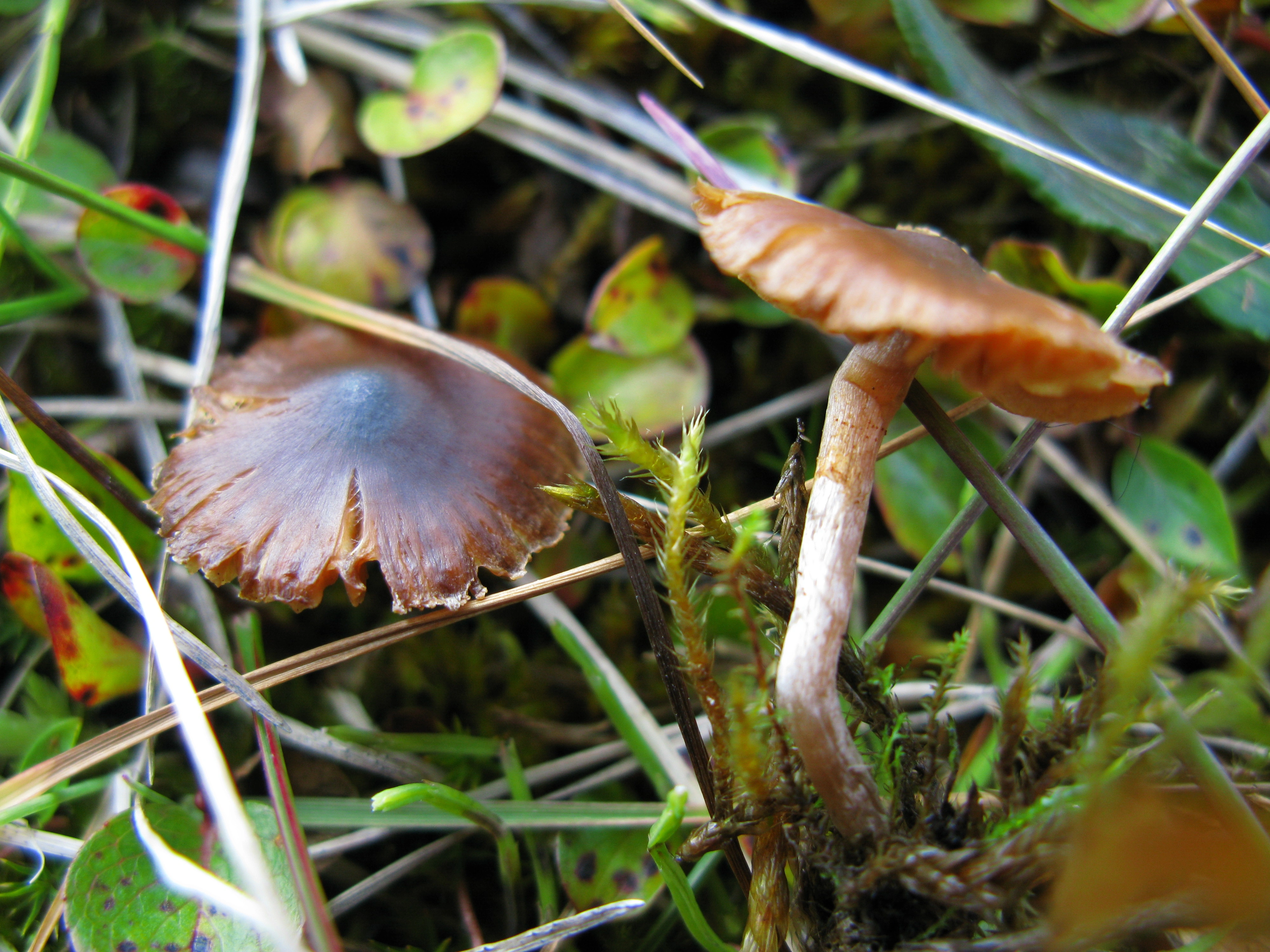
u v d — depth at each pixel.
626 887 0.07
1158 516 0.08
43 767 0.07
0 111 0.09
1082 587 0.06
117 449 0.09
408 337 0.09
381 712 0.08
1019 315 0.05
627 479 0.09
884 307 0.05
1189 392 0.09
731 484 0.09
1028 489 0.09
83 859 0.07
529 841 0.07
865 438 0.06
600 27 0.10
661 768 0.08
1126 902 0.05
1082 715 0.06
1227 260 0.08
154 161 0.10
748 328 0.10
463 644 0.09
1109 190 0.09
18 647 0.08
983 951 0.06
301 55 0.10
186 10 0.10
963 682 0.08
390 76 0.10
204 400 0.08
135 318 0.09
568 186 0.10
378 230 0.09
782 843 0.06
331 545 0.07
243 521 0.07
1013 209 0.10
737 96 0.10
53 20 0.09
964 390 0.09
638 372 0.09
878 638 0.07
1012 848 0.06
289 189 0.10
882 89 0.08
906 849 0.06
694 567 0.07
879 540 0.09
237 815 0.06
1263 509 0.09
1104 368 0.06
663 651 0.07
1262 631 0.07
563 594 0.09
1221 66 0.08
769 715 0.06
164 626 0.07
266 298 0.09
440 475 0.08
